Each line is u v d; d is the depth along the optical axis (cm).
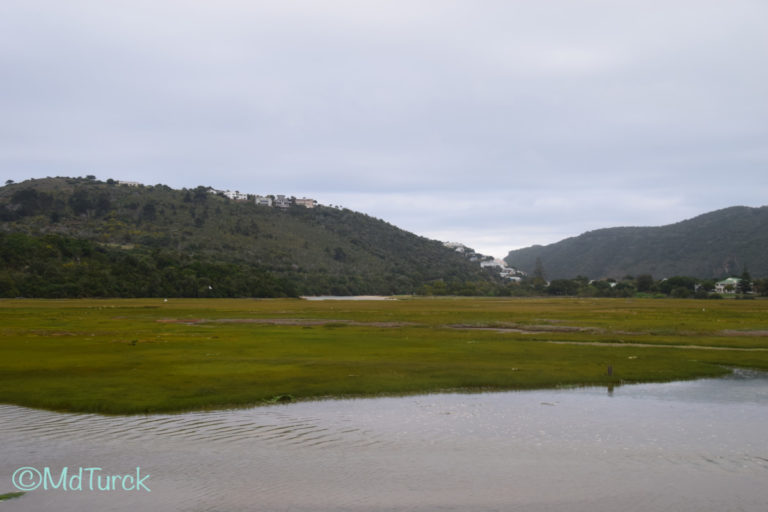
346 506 1614
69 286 14988
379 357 4166
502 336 5844
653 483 1772
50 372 3428
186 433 2245
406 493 1695
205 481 1777
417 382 3203
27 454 2008
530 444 2128
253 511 1577
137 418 2455
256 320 8238
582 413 2578
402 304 14550
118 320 7981
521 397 2911
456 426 2362
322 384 3119
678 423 2416
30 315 8619
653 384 3262
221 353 4362
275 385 3072
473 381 3238
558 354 4359
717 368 3731
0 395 2809
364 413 2564
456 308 11969
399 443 2131
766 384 3275
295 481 1777
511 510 1591
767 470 1873
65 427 2314
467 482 1777
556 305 13838
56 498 1661
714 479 1800
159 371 3478
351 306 12962
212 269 18750
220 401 2741
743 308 11462
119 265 16900
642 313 9600
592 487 1739
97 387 2986
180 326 7069
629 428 2342
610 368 3369
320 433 2253
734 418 2495
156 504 1612
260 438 2186
